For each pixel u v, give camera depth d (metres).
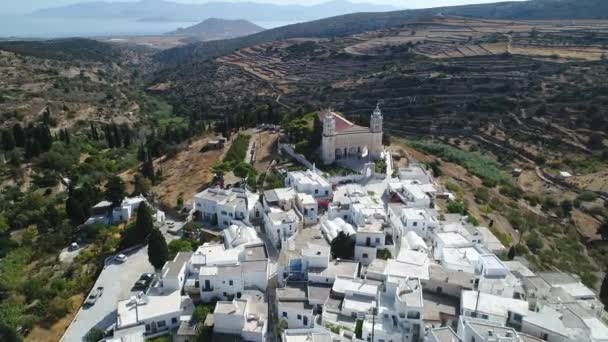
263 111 199.62
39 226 115.81
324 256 80.38
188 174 142.38
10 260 100.06
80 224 115.25
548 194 162.00
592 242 127.44
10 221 119.12
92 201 121.88
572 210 147.75
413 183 118.06
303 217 101.69
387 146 164.38
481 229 99.62
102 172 160.50
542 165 182.75
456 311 68.19
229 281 79.25
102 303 82.38
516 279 74.69
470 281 72.94
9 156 165.88
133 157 183.38
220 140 165.25
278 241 94.81
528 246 110.94
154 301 76.38
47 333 77.44
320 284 77.44
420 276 74.19
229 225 105.94
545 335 62.53
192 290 80.88
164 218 114.69
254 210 107.75
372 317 67.50
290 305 72.62
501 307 65.75
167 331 73.38
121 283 88.31
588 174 170.38
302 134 154.12
